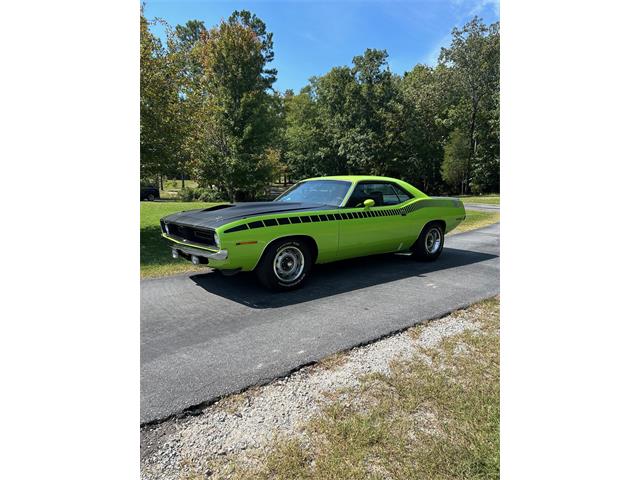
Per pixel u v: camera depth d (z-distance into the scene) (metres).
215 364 2.58
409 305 3.82
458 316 3.51
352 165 38.19
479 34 36.19
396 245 5.42
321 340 2.97
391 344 2.90
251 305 3.84
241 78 23.92
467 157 37.19
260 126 24.44
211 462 1.71
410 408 2.08
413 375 2.43
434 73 39.53
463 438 1.84
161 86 8.95
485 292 4.29
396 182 5.61
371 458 1.73
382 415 2.03
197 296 4.14
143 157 9.12
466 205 22.16
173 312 3.62
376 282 4.74
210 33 24.77
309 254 4.43
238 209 4.39
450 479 1.61
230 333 3.11
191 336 3.05
